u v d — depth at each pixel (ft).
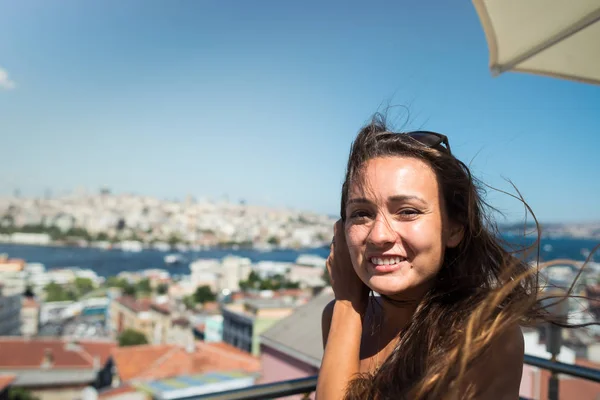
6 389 98.94
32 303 264.72
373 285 3.30
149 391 69.62
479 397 2.77
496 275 3.44
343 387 3.26
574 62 7.06
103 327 280.92
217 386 68.80
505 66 7.13
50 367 131.44
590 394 13.21
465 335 2.76
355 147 3.58
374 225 3.27
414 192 3.19
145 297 304.91
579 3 5.77
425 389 2.77
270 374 34.73
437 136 3.50
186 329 188.14
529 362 5.89
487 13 6.37
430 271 3.24
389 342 3.64
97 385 138.62
